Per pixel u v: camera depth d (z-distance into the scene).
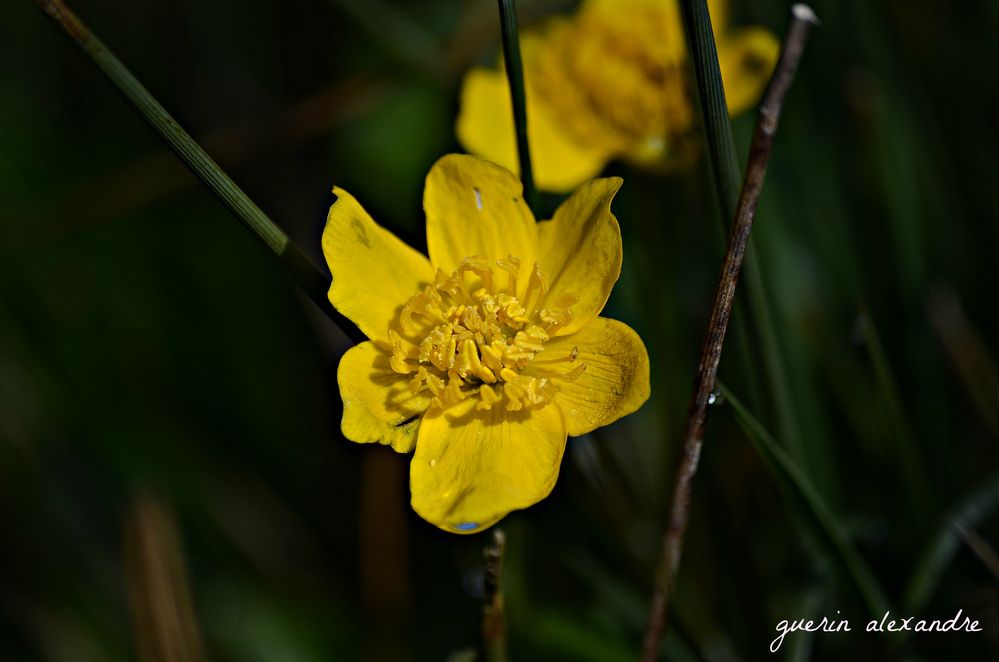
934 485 0.46
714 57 0.40
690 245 0.48
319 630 0.47
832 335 0.47
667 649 0.44
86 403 0.49
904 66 0.48
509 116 0.47
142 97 0.39
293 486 0.49
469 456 0.40
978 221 0.47
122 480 0.49
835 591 0.44
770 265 0.46
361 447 0.46
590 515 0.45
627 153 0.46
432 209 0.41
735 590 0.45
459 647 0.46
